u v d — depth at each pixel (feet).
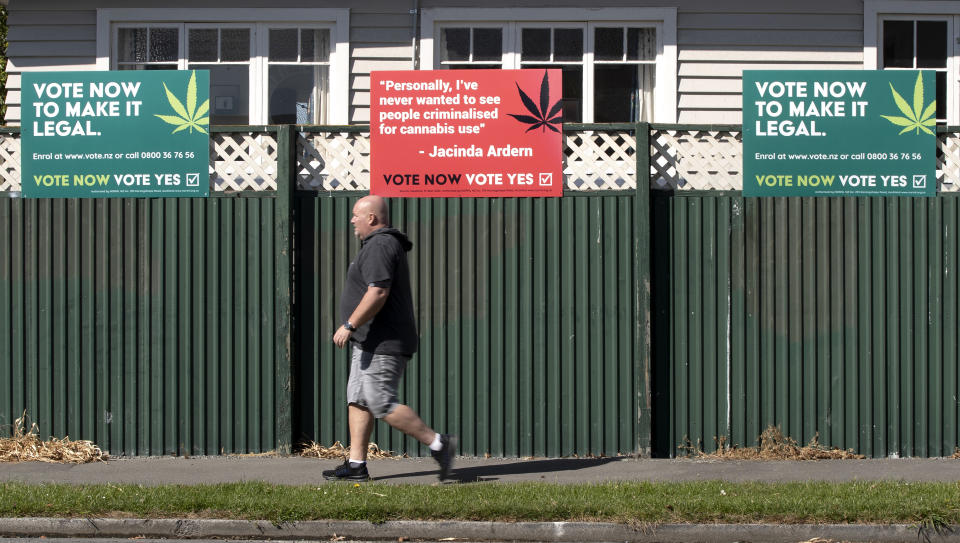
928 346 28.68
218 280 28.96
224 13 36.47
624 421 28.73
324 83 36.76
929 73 28.63
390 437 28.96
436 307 28.89
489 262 28.84
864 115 28.73
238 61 36.81
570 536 20.94
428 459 28.40
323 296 29.01
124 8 36.37
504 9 36.29
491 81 28.76
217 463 27.58
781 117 28.76
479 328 28.86
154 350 28.96
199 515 21.42
